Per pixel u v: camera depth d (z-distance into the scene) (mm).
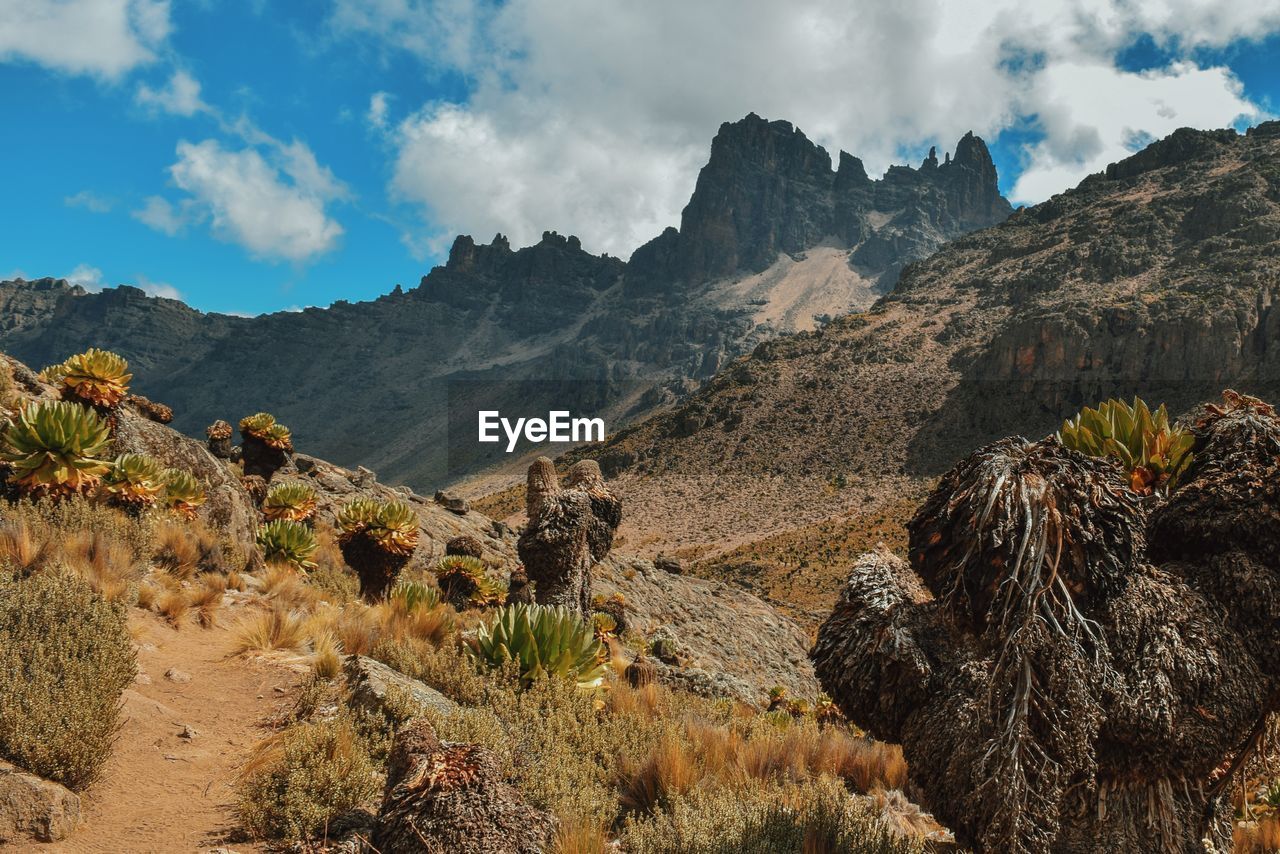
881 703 3938
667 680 16484
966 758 3559
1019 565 3480
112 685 6023
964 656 3748
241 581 11984
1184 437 4996
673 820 5398
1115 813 3576
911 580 4207
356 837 4586
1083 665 3475
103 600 7246
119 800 5207
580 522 10352
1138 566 3779
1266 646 3695
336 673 7742
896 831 5395
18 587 6777
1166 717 3471
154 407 17344
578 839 4852
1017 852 3371
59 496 10266
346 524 13602
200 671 8031
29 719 5070
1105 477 3740
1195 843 3611
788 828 5145
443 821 4219
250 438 20016
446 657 8297
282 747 5809
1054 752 3461
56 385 14719
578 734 7152
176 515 12297
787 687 36000
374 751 5965
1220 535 3881
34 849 4395
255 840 4871
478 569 16766
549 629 8352
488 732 6152
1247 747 3910
